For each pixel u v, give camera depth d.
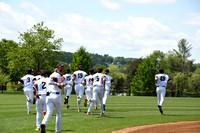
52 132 9.48
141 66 72.12
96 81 13.85
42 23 57.66
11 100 26.12
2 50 77.81
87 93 15.85
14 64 56.94
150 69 69.88
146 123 11.38
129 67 94.81
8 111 16.02
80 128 10.17
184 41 93.62
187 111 16.92
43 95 10.52
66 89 17.64
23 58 56.56
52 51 57.06
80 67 16.52
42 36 57.25
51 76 8.95
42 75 11.05
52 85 9.00
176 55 92.19
